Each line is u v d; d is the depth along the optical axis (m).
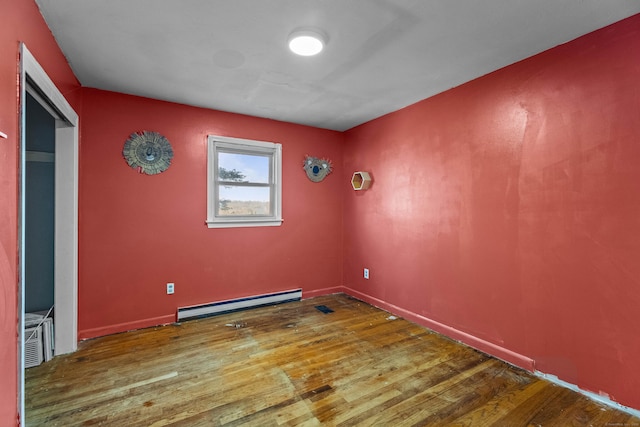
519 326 2.31
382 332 2.94
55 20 1.81
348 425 1.67
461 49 2.14
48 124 2.68
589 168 1.94
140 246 3.00
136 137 2.96
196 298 3.29
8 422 1.31
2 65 1.28
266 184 3.80
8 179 1.32
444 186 2.89
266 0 1.64
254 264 3.65
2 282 1.27
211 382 2.07
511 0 1.64
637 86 1.74
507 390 2.00
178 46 2.11
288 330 2.97
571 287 2.03
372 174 3.80
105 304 2.84
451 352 2.53
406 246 3.31
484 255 2.55
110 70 2.46
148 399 1.88
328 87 2.80
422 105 3.12
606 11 1.72
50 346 2.39
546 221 2.15
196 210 3.28
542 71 2.16
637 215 1.75
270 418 1.72
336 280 4.31
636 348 1.76
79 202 2.71
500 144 2.43
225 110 3.41
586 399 1.91
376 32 1.94
